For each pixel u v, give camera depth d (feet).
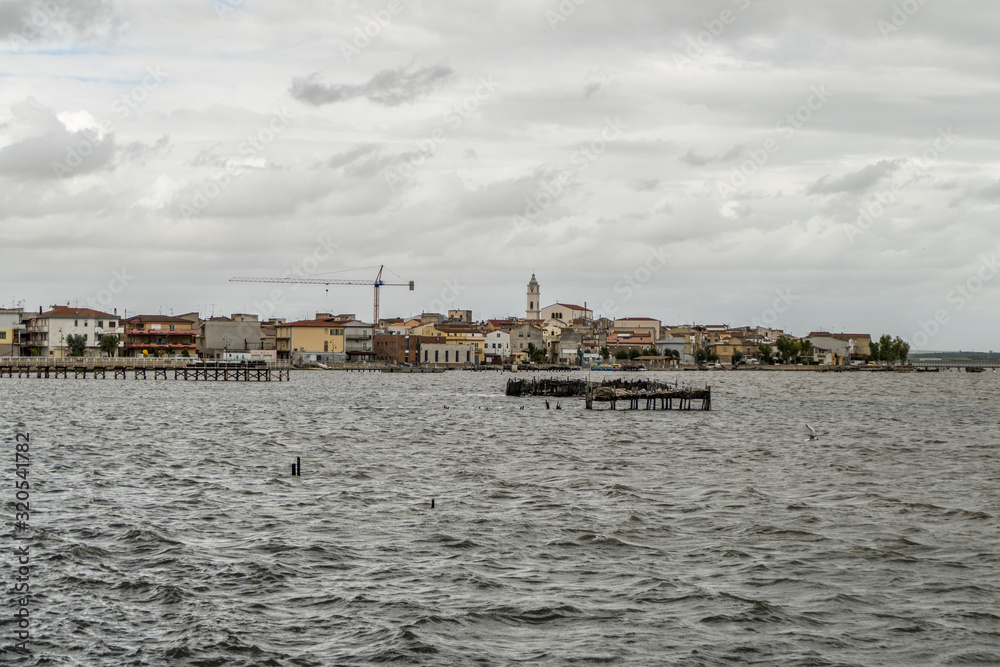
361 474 163.94
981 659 75.72
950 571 100.01
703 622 83.15
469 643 77.66
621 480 160.15
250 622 81.35
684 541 112.16
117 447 199.21
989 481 162.30
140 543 106.22
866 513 130.11
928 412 351.67
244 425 260.62
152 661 72.95
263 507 129.80
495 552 105.70
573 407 353.10
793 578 96.68
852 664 74.43
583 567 99.96
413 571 97.35
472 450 205.67
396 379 645.10
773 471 173.99
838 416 325.62
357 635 78.79
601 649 76.89
